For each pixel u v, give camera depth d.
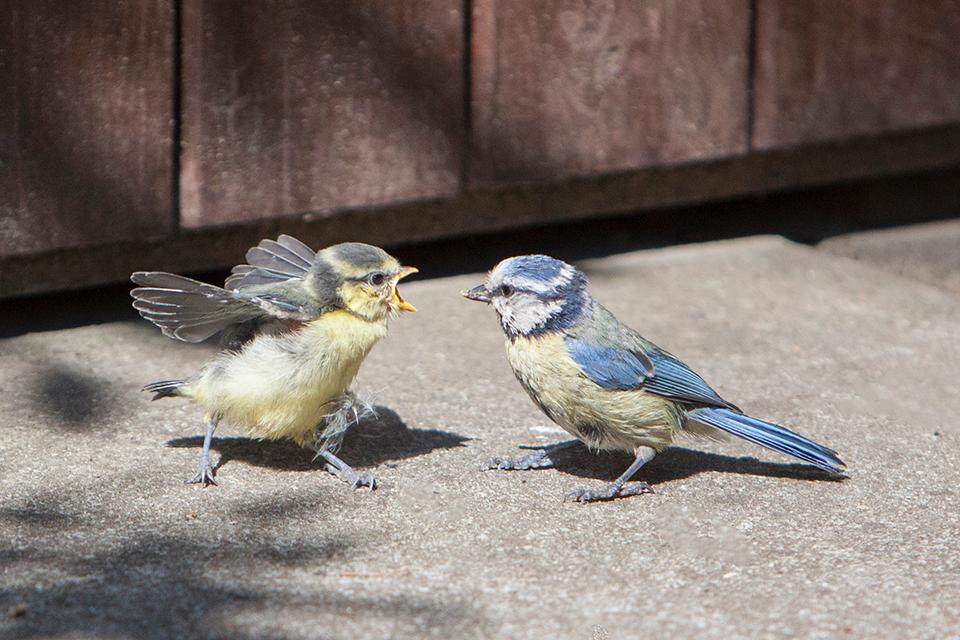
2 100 10.89
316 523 8.48
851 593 7.69
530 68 13.20
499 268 9.38
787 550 8.29
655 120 13.95
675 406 9.41
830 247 15.23
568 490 9.24
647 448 9.43
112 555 7.86
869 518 8.84
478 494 9.07
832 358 11.89
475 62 12.93
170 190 11.84
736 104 14.33
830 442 10.13
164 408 10.27
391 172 12.84
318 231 12.80
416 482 9.20
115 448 9.49
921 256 15.02
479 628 7.16
